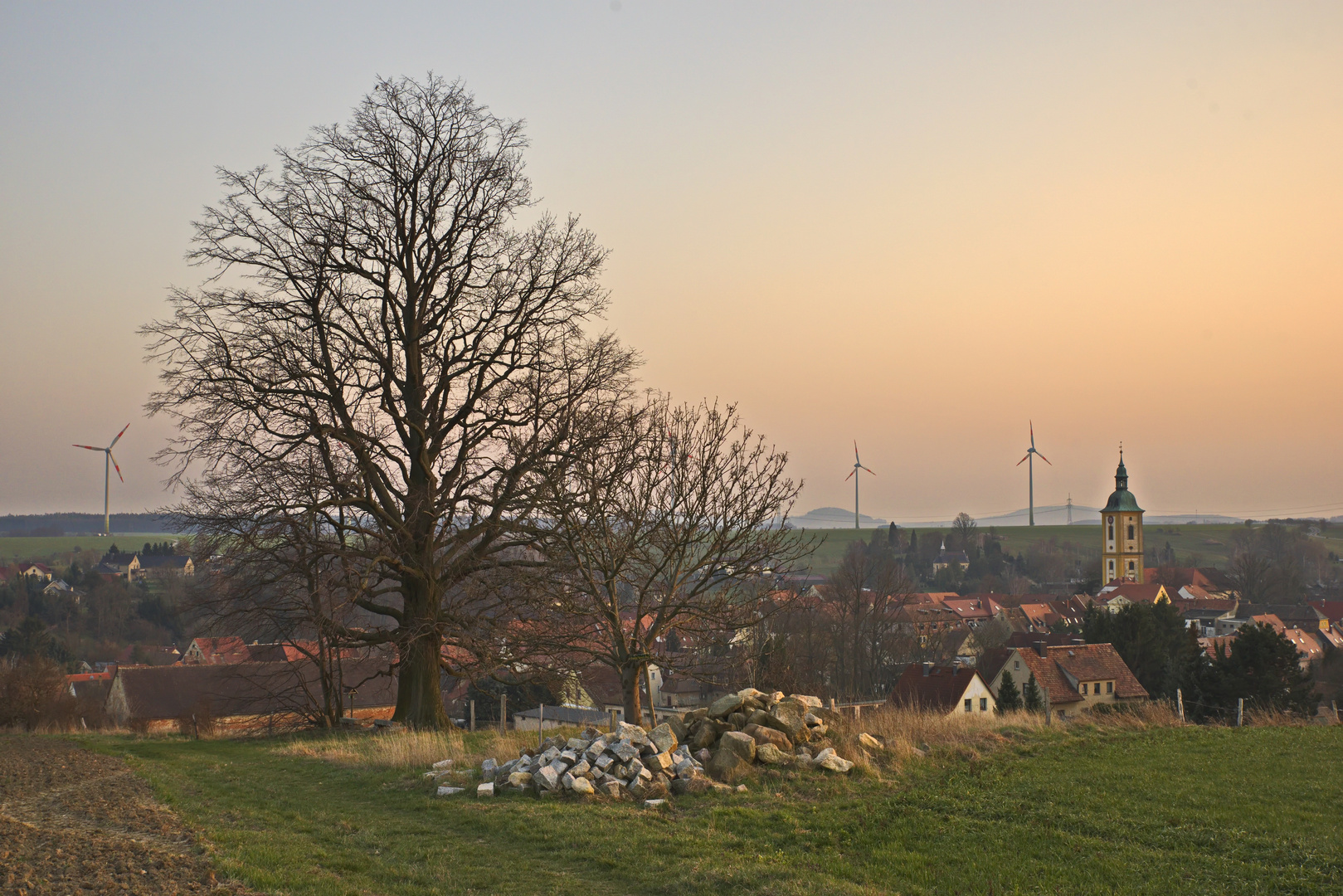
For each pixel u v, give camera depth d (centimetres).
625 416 2297
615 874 1051
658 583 2202
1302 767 1683
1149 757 1769
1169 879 1061
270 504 2309
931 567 18912
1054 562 18525
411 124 2489
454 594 2619
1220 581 15288
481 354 2573
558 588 2253
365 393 2481
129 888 836
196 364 2320
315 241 2384
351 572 2317
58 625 10200
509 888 989
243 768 1856
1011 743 1900
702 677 2364
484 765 1545
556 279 2602
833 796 1427
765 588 2325
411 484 2533
